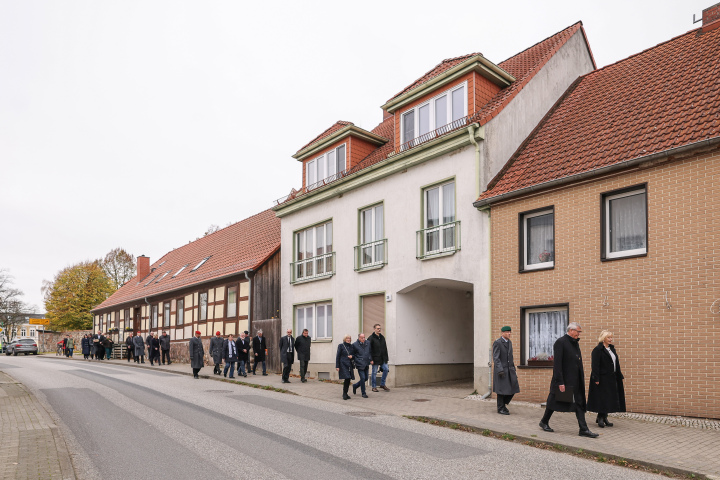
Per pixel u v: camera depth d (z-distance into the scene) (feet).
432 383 55.36
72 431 30.22
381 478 21.12
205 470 22.24
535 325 41.57
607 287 36.76
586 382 37.42
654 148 35.27
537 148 46.75
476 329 45.34
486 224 45.37
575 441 27.09
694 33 46.88
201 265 101.55
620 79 48.42
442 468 22.58
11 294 223.51
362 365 45.57
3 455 24.21
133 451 25.50
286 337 58.54
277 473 21.77
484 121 46.37
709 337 31.65
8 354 155.84
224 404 40.42
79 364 89.61
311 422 33.09
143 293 117.80
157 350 87.04
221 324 84.64
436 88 53.47
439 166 50.14
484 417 34.19
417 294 55.62
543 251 41.75
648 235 34.94
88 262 193.88
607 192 37.37
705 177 32.65
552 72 54.24
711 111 34.88
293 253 71.10
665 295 33.76
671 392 32.99
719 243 31.71
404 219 53.57
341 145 66.39
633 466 23.50
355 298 59.06
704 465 22.76
